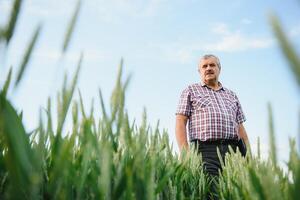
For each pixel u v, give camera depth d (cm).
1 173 74
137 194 68
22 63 51
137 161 70
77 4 54
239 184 128
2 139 72
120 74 72
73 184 79
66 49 55
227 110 358
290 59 30
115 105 73
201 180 195
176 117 371
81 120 78
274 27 30
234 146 351
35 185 53
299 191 49
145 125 76
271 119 51
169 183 121
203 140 347
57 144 67
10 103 51
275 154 53
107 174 66
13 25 45
